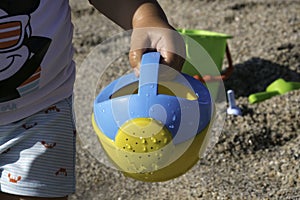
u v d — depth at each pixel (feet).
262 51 6.36
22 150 3.66
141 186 4.74
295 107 5.33
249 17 7.14
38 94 3.63
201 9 7.48
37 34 3.52
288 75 6.07
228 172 4.73
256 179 4.62
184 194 4.55
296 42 6.48
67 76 3.75
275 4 7.39
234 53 6.39
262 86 5.92
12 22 3.46
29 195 3.66
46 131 3.66
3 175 3.69
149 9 3.60
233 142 4.99
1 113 3.59
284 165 4.73
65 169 3.73
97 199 4.68
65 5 3.68
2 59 3.47
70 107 3.75
